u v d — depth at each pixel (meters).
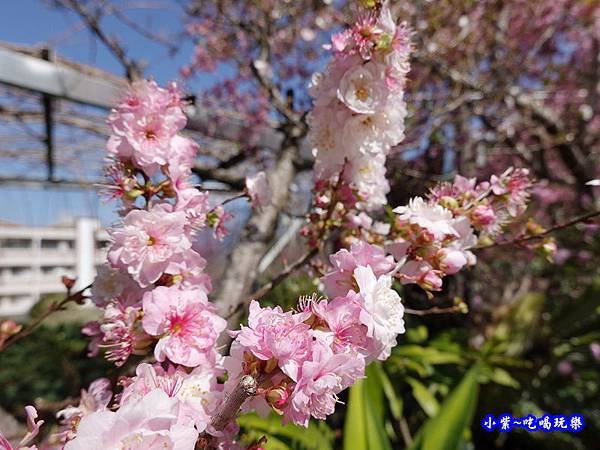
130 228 0.17
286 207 0.45
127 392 0.14
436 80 0.76
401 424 0.57
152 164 0.20
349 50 0.20
